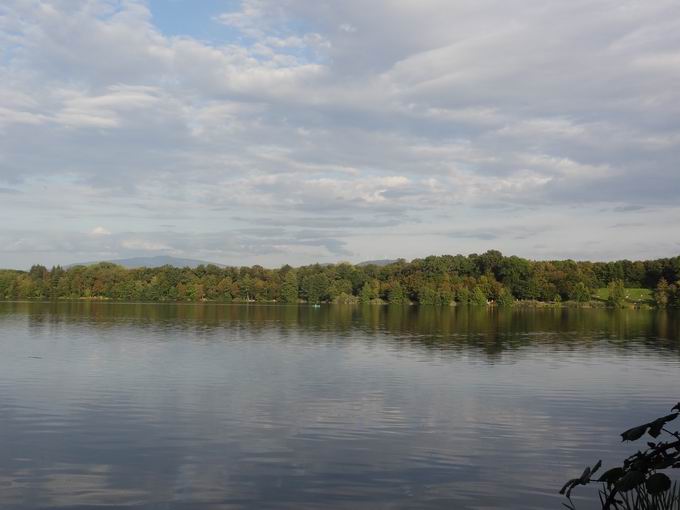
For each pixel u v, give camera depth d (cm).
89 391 2408
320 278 14162
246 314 9156
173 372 2953
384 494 1299
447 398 2338
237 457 1539
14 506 1216
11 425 1836
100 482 1352
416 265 15112
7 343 4384
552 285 13412
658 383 2722
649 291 14375
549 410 2131
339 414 2039
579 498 1282
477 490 1327
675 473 1420
